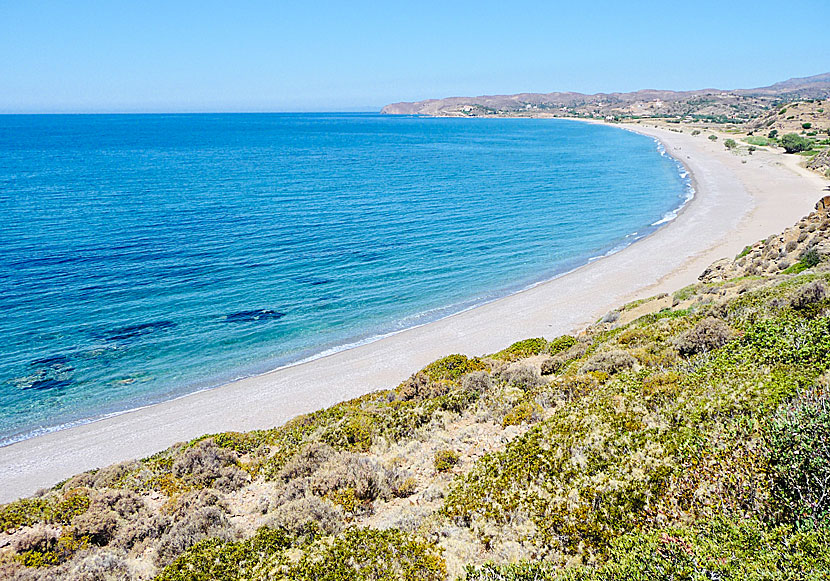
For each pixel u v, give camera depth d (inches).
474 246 2112.5
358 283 1678.2
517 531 393.7
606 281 1627.7
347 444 613.0
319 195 3223.4
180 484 579.5
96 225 2361.0
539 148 6628.9
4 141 7849.4
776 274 1155.9
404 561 377.4
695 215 2554.1
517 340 1219.2
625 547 329.4
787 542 290.5
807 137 5693.9
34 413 981.2
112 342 1258.0
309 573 377.1
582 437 490.0
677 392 530.3
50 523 503.8
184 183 3663.9
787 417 375.6
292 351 1234.6
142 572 420.2
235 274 1738.4
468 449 561.9
